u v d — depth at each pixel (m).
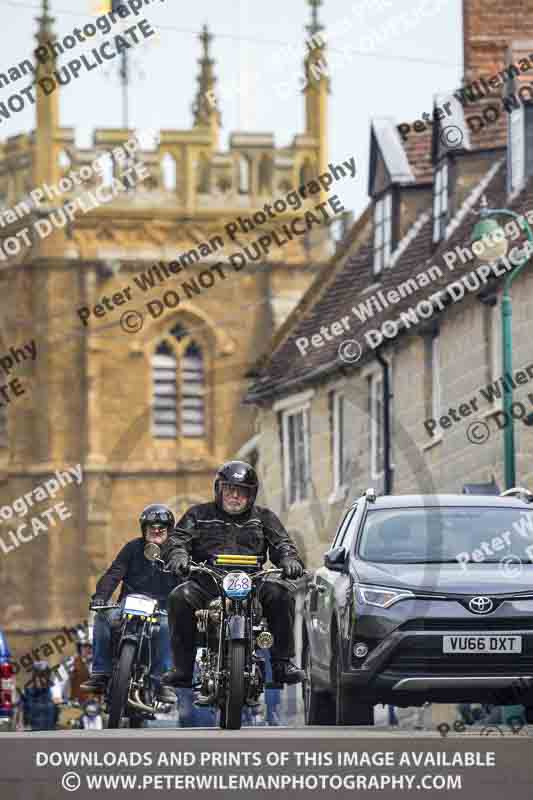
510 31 134.75
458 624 55.94
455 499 61.16
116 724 55.59
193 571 51.09
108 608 59.41
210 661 51.03
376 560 58.41
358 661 56.12
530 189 117.06
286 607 51.72
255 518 51.84
